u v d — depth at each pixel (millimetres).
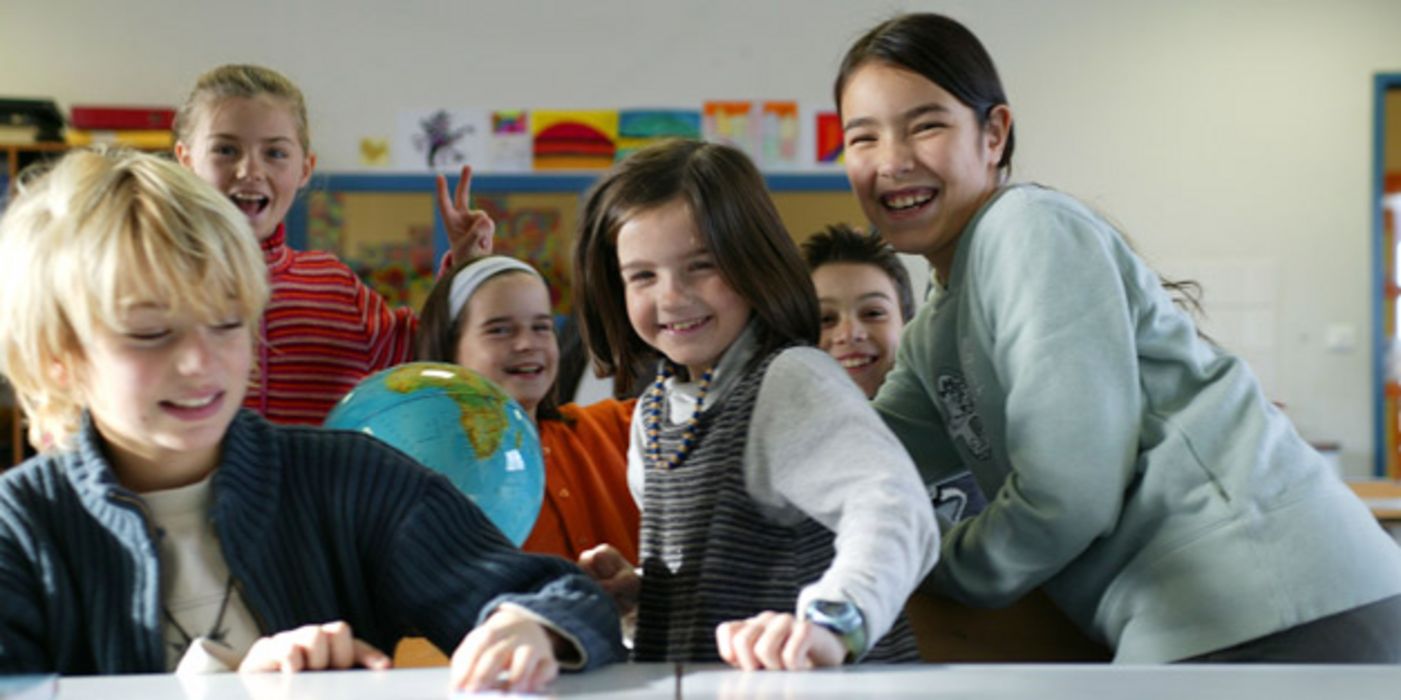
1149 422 1223
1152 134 5555
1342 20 5539
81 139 4977
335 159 5434
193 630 916
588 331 1243
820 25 5520
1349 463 5543
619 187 1146
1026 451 1177
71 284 840
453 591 938
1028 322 1187
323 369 2133
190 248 848
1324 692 668
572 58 5496
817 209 5672
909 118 1335
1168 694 666
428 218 5582
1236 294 5570
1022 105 5566
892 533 917
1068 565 1269
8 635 859
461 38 5469
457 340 1771
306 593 945
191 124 2145
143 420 854
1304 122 5551
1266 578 1155
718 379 1115
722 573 1040
